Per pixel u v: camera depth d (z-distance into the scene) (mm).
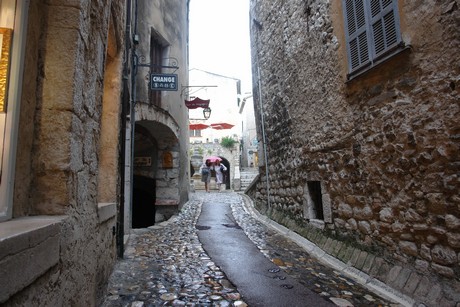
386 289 2830
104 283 2535
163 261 3654
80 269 1724
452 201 2316
